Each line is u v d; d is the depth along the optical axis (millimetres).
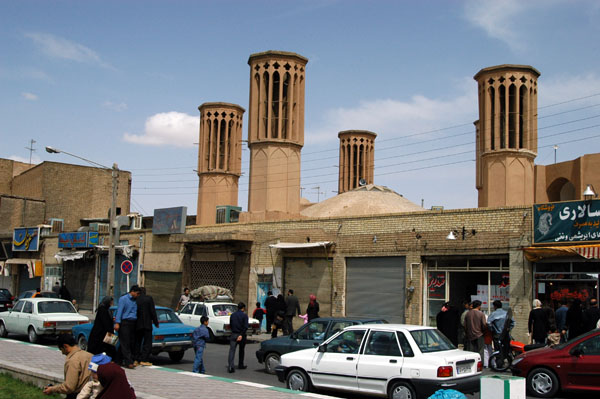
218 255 27547
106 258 34250
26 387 10641
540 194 33156
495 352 14750
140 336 13086
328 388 11133
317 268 23281
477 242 18906
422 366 9992
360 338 10961
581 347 11461
